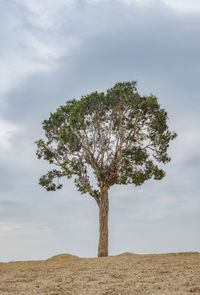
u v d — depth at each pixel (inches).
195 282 378.6
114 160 803.4
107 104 800.3
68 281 422.6
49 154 854.5
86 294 353.7
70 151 832.9
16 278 458.0
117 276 438.9
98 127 821.2
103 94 802.8
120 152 805.9
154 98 807.1
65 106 863.7
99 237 796.6
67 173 832.9
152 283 389.4
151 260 558.3
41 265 579.2
